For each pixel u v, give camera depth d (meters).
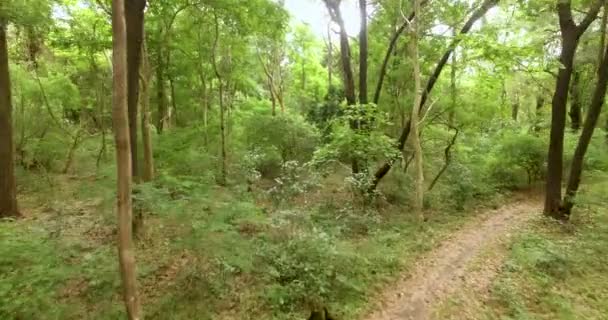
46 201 12.98
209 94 19.75
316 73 29.89
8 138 11.59
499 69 12.68
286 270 8.03
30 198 13.80
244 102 22.80
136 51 9.19
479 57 12.48
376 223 12.21
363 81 14.98
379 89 15.40
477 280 8.71
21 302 5.75
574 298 7.96
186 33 16.19
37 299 5.89
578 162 12.47
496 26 13.40
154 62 16.70
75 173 16.56
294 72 29.81
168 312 6.80
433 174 17.97
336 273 8.14
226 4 12.92
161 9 13.72
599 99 11.90
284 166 14.82
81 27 14.79
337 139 14.07
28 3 10.83
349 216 12.24
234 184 12.88
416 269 9.40
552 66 13.07
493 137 22.02
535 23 14.14
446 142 17.02
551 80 19.38
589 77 18.55
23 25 11.20
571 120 20.56
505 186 18.59
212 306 7.05
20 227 8.52
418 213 12.84
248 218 7.99
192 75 18.64
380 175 14.17
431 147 17.69
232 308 7.09
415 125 12.90
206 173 12.39
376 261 9.28
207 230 7.02
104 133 18.30
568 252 9.67
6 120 11.55
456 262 9.80
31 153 16.36
